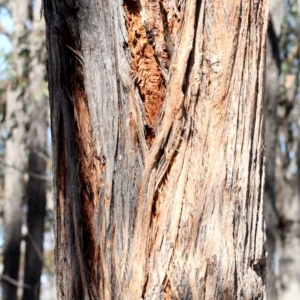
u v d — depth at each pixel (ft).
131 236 3.83
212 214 3.78
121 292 3.76
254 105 3.98
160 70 3.99
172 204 3.79
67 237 4.09
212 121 3.87
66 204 4.12
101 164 3.97
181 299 3.66
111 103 3.99
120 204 3.88
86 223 4.00
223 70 3.91
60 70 4.22
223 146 3.86
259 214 3.93
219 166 3.84
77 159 4.07
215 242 3.74
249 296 3.75
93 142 4.01
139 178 3.87
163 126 3.86
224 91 3.90
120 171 3.91
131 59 3.99
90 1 4.11
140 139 3.89
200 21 3.95
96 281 3.89
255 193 3.93
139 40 4.02
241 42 3.98
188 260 3.72
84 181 4.03
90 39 4.09
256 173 3.95
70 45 4.18
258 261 3.87
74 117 4.11
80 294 3.97
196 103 3.89
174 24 4.03
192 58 3.92
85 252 3.96
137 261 3.76
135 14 4.05
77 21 4.14
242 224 3.84
